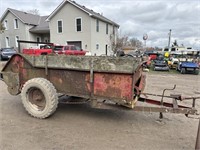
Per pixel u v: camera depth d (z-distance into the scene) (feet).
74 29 71.97
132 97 10.21
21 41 15.69
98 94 11.16
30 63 13.00
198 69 40.98
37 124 11.41
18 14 89.35
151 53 66.23
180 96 11.08
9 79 13.94
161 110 10.58
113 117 12.84
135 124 11.73
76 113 13.47
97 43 75.87
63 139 9.60
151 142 9.50
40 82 11.84
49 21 76.33
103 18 79.36
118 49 84.38
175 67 48.62
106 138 9.80
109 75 10.64
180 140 9.77
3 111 13.61
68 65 11.76
